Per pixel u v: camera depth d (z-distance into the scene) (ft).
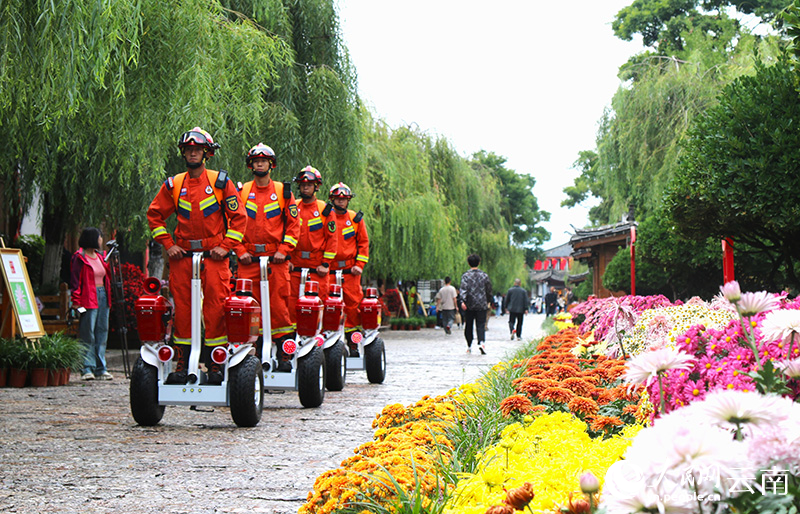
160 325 21.43
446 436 14.08
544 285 368.68
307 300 25.80
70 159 38.68
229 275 21.97
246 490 14.03
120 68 22.75
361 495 9.64
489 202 119.75
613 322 26.18
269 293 25.59
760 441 4.38
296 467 16.08
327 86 46.26
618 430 13.98
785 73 27.04
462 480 10.43
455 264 88.38
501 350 55.98
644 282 57.26
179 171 41.68
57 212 46.19
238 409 21.03
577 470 9.69
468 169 95.76
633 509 4.26
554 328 65.51
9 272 33.09
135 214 41.96
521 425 13.46
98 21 20.85
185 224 21.57
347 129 46.55
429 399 17.33
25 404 25.53
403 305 101.65
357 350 33.27
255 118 34.40
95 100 26.84
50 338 33.47
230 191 21.62
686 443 4.08
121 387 31.12
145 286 21.56
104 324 34.47
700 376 9.40
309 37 49.06
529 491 6.22
